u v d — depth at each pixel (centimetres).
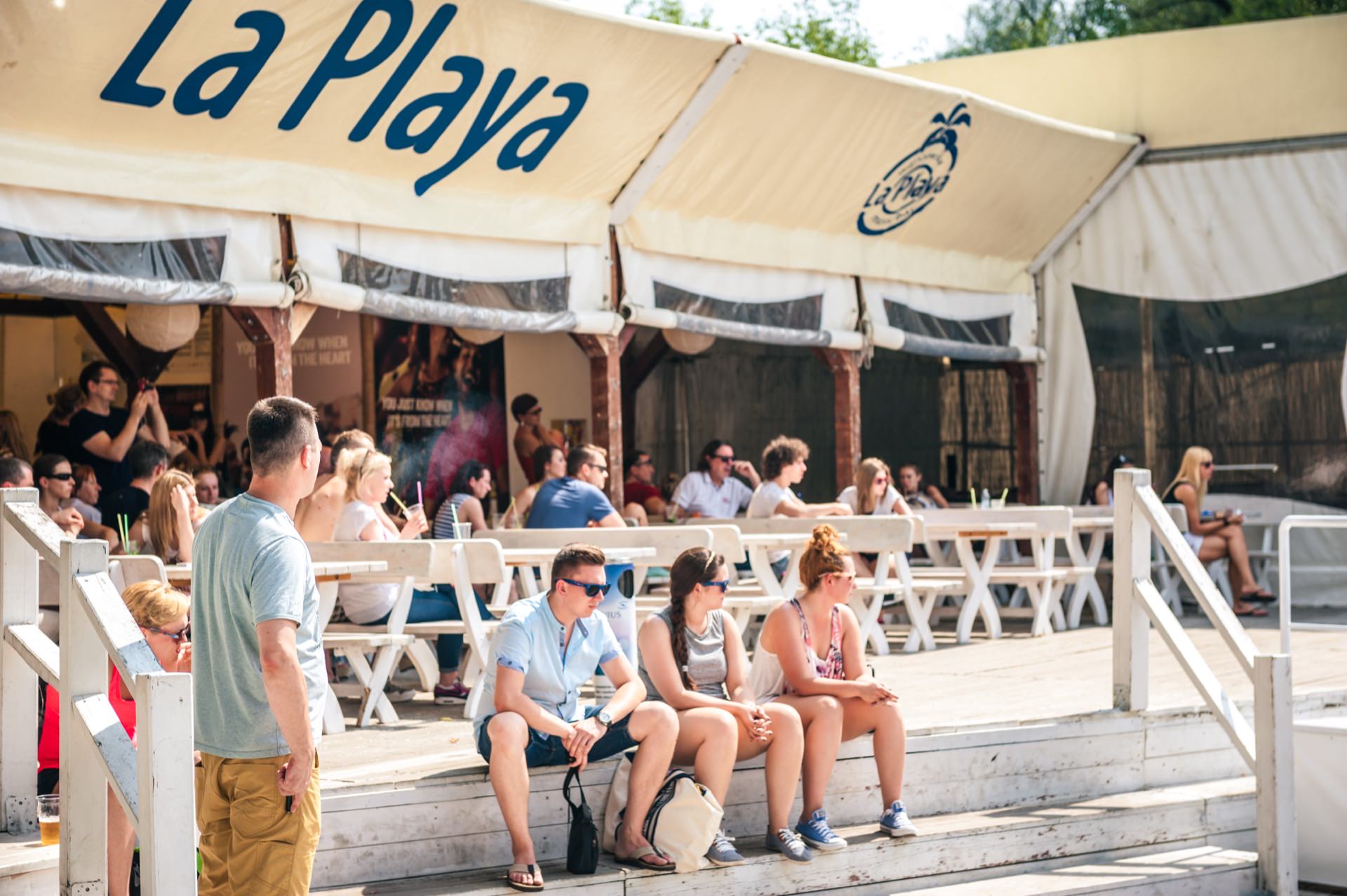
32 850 474
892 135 1087
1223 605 668
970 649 966
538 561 759
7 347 1260
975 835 613
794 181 1071
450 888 513
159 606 479
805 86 990
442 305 900
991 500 1471
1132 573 704
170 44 720
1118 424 1379
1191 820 679
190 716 378
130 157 758
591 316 984
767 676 604
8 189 717
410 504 1255
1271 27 1303
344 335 1242
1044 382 1404
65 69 699
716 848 549
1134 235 1363
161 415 930
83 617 440
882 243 1198
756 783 600
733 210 1062
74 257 741
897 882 592
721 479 1110
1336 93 1281
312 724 387
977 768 654
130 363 1098
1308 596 1303
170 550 709
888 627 1125
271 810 382
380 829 523
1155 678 830
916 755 637
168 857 373
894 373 1522
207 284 790
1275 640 1027
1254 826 702
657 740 540
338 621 807
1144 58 1348
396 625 691
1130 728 701
